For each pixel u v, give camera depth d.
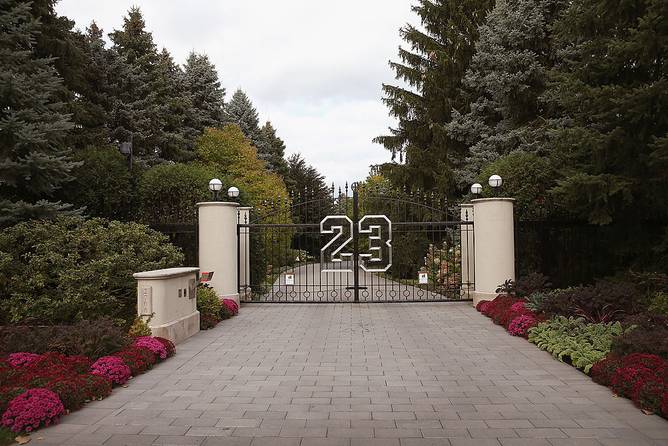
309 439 4.09
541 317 8.50
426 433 4.20
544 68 16.84
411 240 18.83
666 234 9.77
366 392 5.37
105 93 24.33
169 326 7.66
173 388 5.55
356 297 12.30
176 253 9.92
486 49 19.17
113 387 5.59
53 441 4.07
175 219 12.69
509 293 10.31
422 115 23.28
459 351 7.32
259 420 4.54
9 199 9.98
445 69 21.84
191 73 37.22
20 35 10.14
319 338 8.31
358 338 8.30
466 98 21.05
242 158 28.73
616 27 9.80
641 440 4.04
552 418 4.56
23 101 9.71
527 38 17.27
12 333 6.68
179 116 29.80
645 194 9.34
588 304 8.05
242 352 7.33
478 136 20.08
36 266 8.20
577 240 12.12
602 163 9.65
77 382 5.09
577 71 10.08
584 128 9.80
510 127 18.66
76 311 8.26
